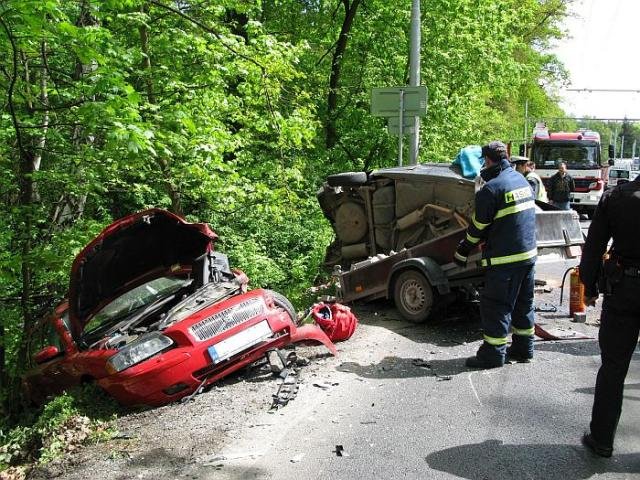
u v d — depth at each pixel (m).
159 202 10.82
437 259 6.93
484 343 5.42
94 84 6.31
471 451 3.84
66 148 7.90
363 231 8.55
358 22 15.98
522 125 39.06
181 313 5.52
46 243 8.20
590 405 4.50
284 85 10.08
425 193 7.49
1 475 4.12
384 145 15.90
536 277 9.87
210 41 8.90
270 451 3.96
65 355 6.07
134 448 4.16
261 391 5.06
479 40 16.19
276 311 5.61
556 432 4.07
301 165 10.39
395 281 7.34
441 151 16.38
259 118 9.64
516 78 18.50
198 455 3.97
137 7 8.70
